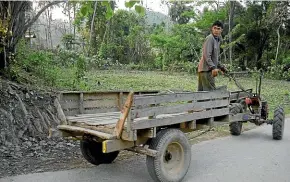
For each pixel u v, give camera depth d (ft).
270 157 21.07
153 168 14.92
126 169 18.17
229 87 65.00
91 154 18.34
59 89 32.99
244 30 110.22
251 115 24.81
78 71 41.06
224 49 98.99
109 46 113.50
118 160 19.81
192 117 16.76
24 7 31.48
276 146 24.06
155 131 14.83
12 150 20.84
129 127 13.66
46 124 25.07
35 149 21.48
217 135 27.61
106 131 14.84
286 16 107.96
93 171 17.70
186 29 108.37
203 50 20.56
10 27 30.32
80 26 111.14
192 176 17.30
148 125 14.44
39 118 25.08
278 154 21.81
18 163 18.62
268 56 114.32
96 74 70.23
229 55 104.94
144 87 54.24
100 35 115.96
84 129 15.34
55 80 35.81
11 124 23.00
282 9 105.81
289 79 98.43
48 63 39.09
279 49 114.21
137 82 60.85
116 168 18.33
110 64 99.40
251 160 20.35
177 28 111.65
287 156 21.38
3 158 19.30
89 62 85.25
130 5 11.03
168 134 15.31
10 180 15.92
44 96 27.94
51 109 26.68
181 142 16.03
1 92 25.02
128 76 72.79
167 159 15.87
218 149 23.02
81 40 100.48
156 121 14.83
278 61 110.22
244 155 21.50
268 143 24.98
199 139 26.04
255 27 110.83
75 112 18.31
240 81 81.46
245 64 116.16
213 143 24.81
